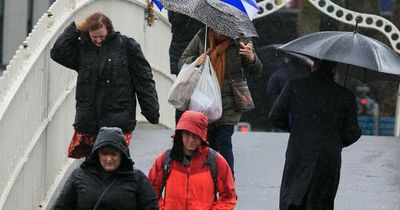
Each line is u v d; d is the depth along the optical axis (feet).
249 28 61.46
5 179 52.65
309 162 56.65
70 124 70.64
